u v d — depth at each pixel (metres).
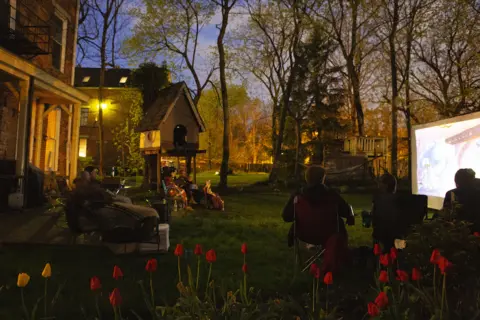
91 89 42.66
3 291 4.19
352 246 7.23
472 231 4.60
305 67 27.28
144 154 20.52
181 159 30.67
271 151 35.47
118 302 2.26
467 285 3.06
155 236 6.39
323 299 3.96
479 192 4.72
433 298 2.92
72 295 4.09
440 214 3.82
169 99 19.31
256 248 6.83
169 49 24.14
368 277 4.90
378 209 5.40
